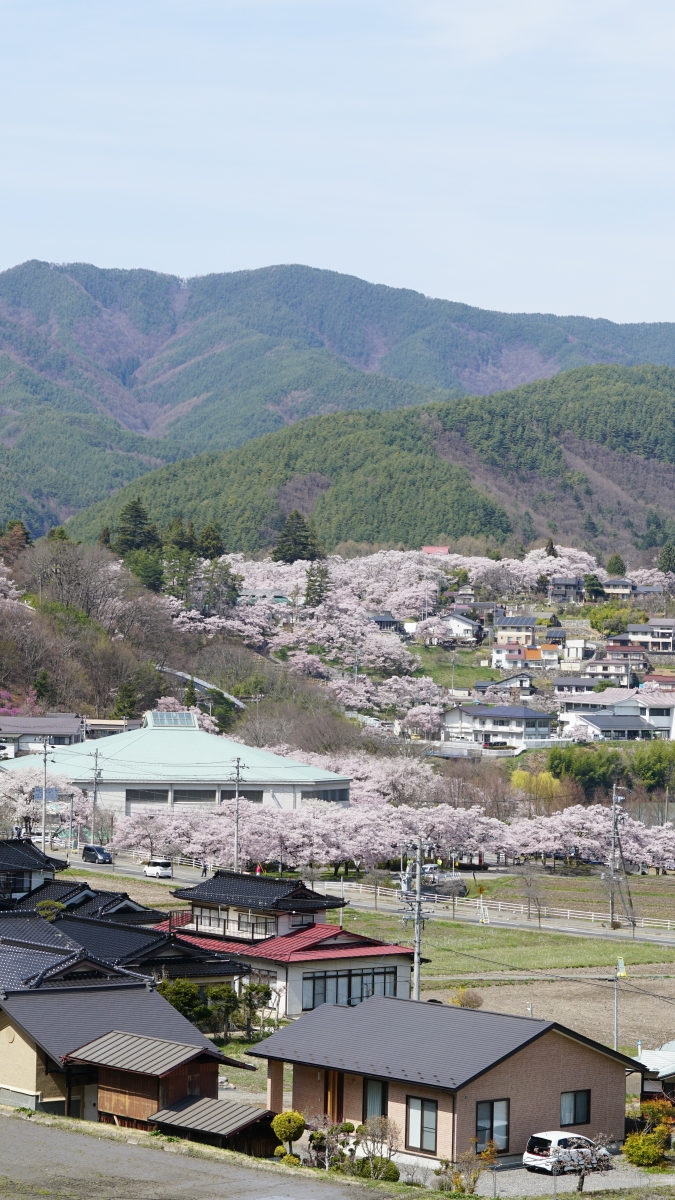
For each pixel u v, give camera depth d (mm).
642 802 135500
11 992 35031
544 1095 33844
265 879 59719
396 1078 32406
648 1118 36719
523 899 89812
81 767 106875
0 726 119562
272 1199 26281
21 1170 27297
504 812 123562
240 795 108500
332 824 94250
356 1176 29578
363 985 52625
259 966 51656
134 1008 36125
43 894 59969
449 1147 31656
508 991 58750
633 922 79562
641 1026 52281
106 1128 30953
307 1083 34750
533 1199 29609
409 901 51969
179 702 143750
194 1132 31062
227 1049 45344
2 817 95938
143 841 94875
